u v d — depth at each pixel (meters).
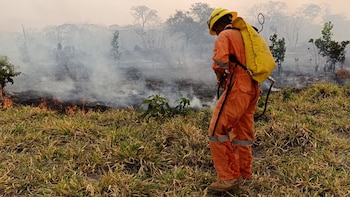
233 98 3.61
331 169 4.28
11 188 3.94
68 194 3.75
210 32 3.88
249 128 3.92
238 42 3.60
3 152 4.78
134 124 6.09
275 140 5.16
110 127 5.84
